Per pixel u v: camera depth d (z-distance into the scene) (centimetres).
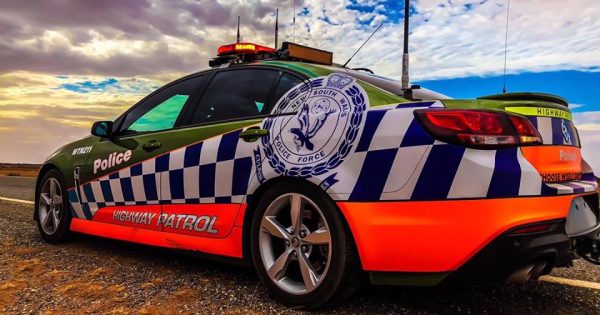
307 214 270
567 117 273
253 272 343
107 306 270
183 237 329
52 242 444
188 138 336
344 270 250
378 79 303
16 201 766
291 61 322
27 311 261
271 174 277
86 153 422
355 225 243
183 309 266
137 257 390
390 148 239
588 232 254
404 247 233
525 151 233
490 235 216
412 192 231
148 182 357
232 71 343
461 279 227
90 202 412
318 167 259
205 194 316
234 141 304
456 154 224
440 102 241
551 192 231
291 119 282
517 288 305
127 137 389
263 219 283
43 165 461
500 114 232
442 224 225
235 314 259
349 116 258
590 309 269
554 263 233
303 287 270
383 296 287
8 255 394
